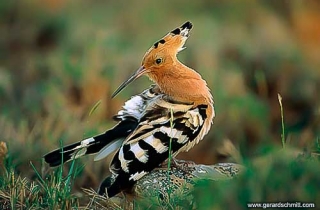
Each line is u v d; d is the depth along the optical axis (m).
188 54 14.99
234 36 15.57
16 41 16.61
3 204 7.53
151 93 8.02
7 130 10.85
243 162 8.34
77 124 11.38
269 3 16.66
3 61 16.05
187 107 7.73
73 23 16.47
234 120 13.54
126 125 7.84
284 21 16.36
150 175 7.68
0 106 13.52
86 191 7.99
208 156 12.55
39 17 16.91
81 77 14.01
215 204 7.21
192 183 7.52
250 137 13.50
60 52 15.48
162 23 16.23
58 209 7.41
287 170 7.38
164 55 8.03
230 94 14.09
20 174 8.50
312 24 16.23
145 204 7.39
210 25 15.66
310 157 7.66
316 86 14.79
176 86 7.93
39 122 11.38
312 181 7.27
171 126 7.49
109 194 7.55
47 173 8.73
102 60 14.64
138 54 14.90
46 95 13.56
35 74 14.90
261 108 13.74
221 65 14.84
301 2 16.50
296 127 13.02
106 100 13.37
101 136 7.82
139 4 16.66
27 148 9.93
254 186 7.25
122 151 7.51
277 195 7.21
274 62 15.17
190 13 16.44
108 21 16.44
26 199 7.51
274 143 12.40
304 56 15.44
